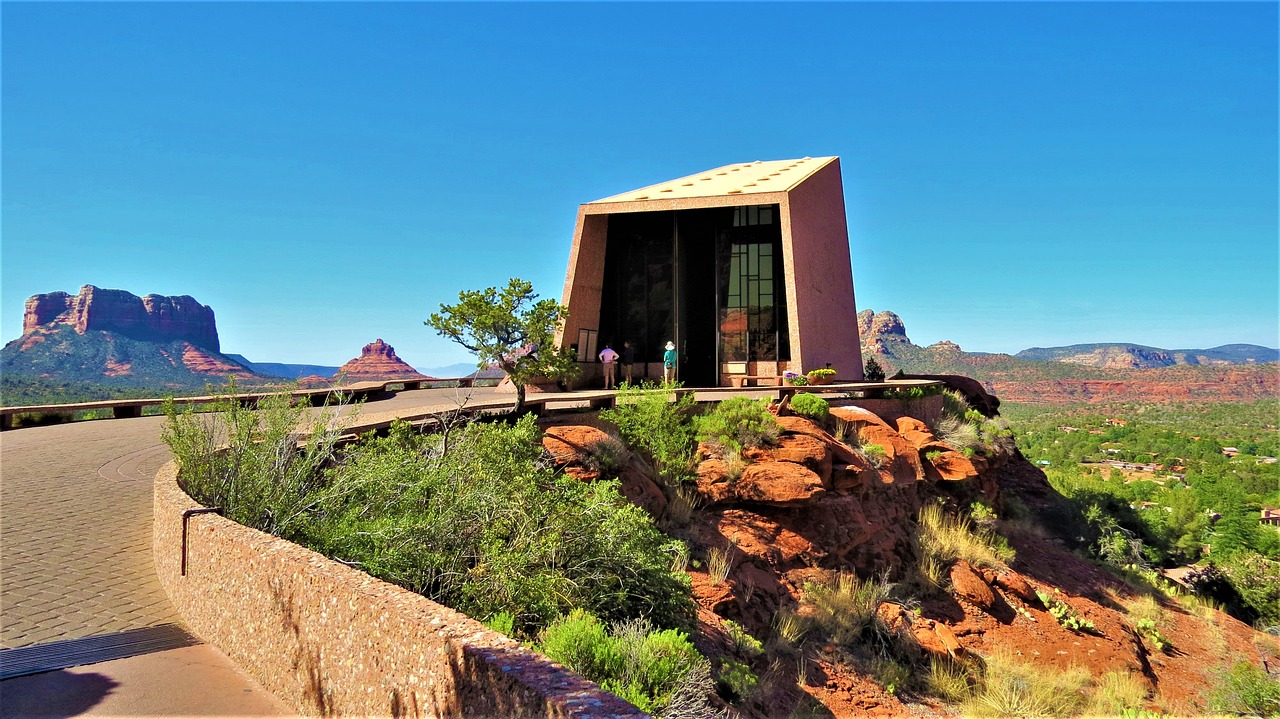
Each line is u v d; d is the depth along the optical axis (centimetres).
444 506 815
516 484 838
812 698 1052
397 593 473
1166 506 5616
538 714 333
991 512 1958
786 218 2202
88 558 795
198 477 850
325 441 978
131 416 1980
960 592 1502
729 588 1164
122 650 594
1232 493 6347
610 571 834
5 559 767
